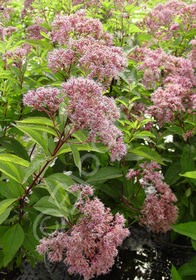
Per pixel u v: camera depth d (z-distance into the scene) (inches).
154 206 100.7
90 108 67.8
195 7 157.9
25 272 106.8
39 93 70.9
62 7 158.4
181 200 121.9
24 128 70.2
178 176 118.0
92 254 73.2
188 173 78.4
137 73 134.2
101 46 91.2
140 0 189.6
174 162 126.0
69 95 71.6
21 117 115.3
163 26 189.2
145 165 110.8
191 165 112.5
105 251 71.6
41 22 156.0
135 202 109.0
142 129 122.5
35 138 71.5
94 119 67.6
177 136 134.2
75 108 67.7
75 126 69.4
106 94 125.0
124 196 110.3
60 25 106.5
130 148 103.3
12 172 76.0
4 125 116.7
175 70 127.6
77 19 112.6
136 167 120.8
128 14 139.3
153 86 129.6
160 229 107.3
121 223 75.6
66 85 69.7
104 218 72.7
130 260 116.8
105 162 113.3
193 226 80.3
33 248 82.9
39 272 106.9
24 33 222.7
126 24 140.9
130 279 108.3
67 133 75.7
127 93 122.6
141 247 123.9
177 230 80.7
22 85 117.9
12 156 68.7
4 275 105.2
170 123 127.0
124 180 109.4
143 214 105.4
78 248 69.9
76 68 101.7
